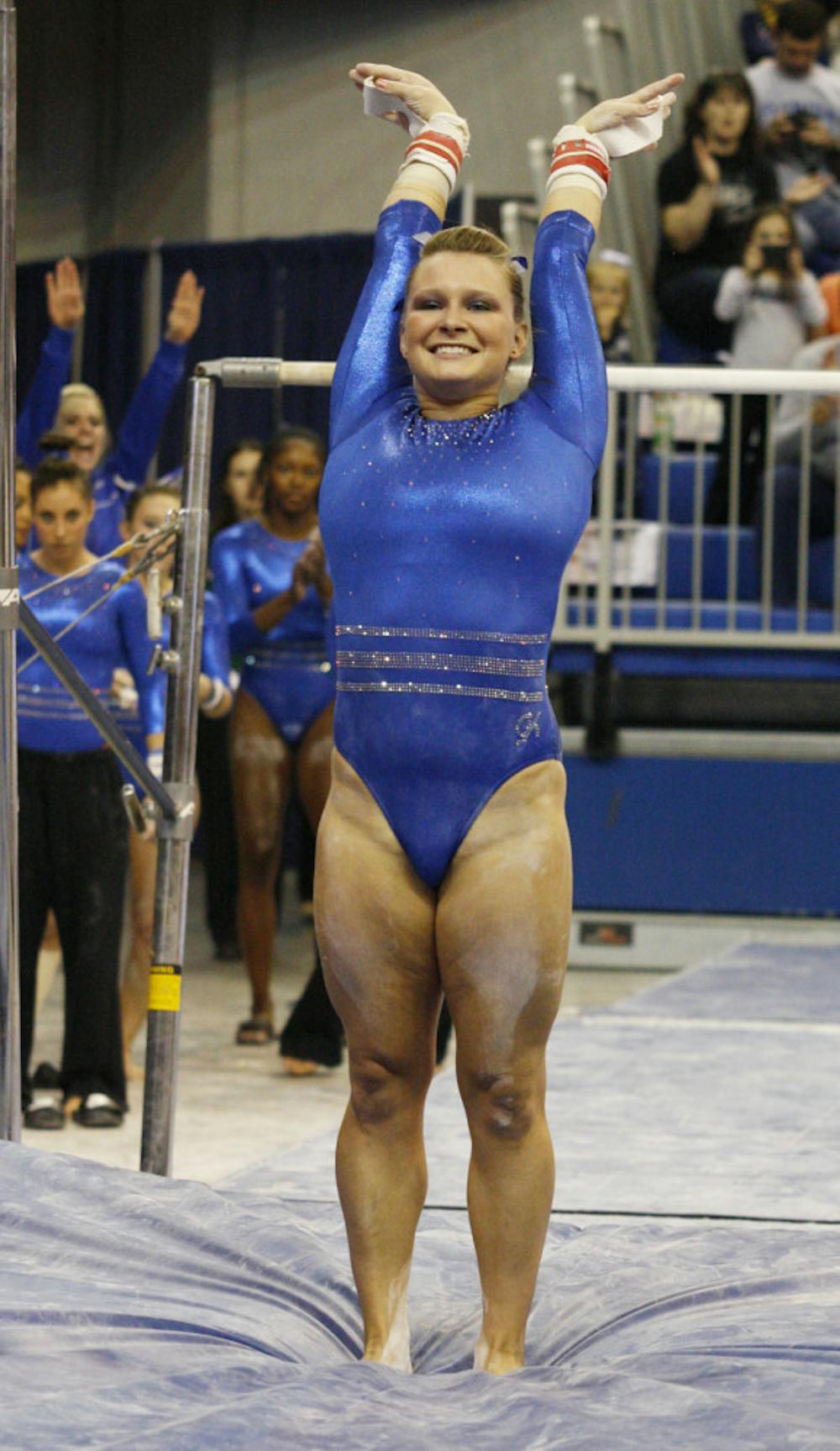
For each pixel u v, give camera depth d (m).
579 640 15.55
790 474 15.62
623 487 16.78
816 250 18.33
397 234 5.07
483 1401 4.02
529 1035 4.62
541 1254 4.81
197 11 22.70
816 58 18.59
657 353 18.03
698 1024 10.98
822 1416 3.87
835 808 15.49
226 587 11.91
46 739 9.86
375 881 4.60
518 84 21.23
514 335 4.85
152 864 11.15
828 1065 9.80
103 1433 3.64
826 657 15.58
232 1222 5.56
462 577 4.57
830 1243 5.74
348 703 4.68
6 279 5.73
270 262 20.89
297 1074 11.34
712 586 16.42
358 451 4.77
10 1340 4.23
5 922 6.00
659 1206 6.73
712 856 15.62
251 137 22.61
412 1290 5.39
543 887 4.55
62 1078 10.12
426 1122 8.07
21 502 11.43
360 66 5.47
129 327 21.72
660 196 17.62
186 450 6.71
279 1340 4.62
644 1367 4.36
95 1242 5.23
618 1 20.28
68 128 23.53
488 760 4.55
